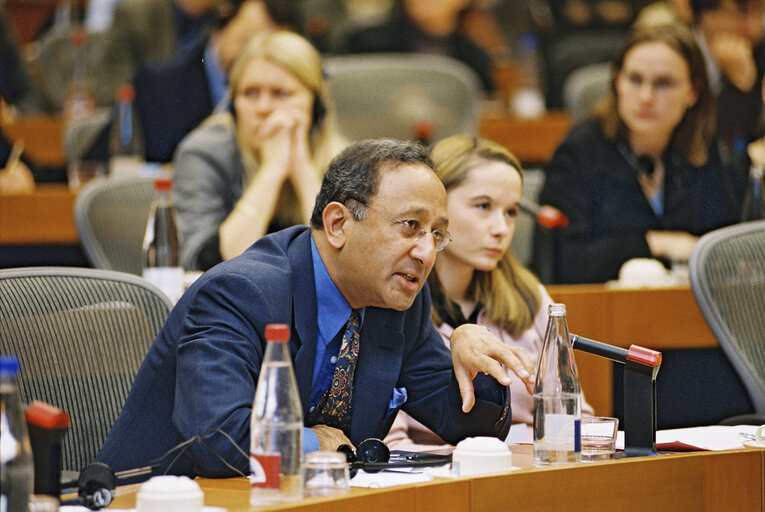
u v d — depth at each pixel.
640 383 6.43
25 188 14.14
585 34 19.52
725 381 10.84
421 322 7.40
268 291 6.55
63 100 19.78
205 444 6.00
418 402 7.34
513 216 8.69
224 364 6.25
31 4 22.58
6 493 4.89
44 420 5.13
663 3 19.94
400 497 5.46
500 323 8.58
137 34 19.80
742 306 9.15
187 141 12.31
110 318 7.58
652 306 10.33
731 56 15.32
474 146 8.66
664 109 12.43
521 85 20.75
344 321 6.85
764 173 13.30
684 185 12.67
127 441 6.76
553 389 6.20
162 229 10.13
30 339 7.36
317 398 6.91
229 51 15.74
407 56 20.16
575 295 10.20
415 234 6.58
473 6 20.64
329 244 6.76
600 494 6.01
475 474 5.89
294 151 11.76
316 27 21.30
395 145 6.65
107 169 15.49
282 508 5.11
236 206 11.58
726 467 6.36
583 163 12.50
